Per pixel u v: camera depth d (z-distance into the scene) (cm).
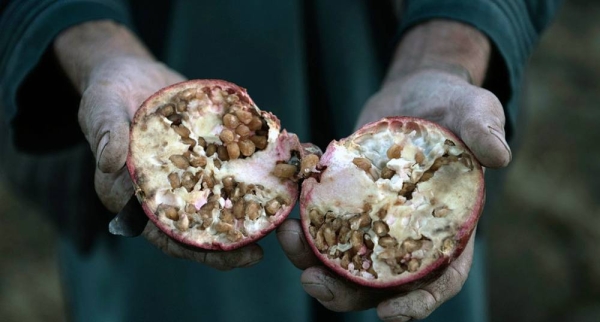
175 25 109
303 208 92
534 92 197
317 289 91
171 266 109
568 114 193
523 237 169
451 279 91
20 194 122
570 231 170
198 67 109
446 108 93
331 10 109
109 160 89
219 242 92
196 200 92
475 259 113
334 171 92
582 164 184
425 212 91
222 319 109
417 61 101
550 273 164
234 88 93
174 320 110
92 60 100
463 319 112
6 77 103
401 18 110
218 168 93
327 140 111
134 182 91
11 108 103
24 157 115
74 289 121
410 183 91
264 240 109
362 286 91
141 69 98
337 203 92
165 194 92
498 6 103
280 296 110
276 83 108
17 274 166
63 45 102
